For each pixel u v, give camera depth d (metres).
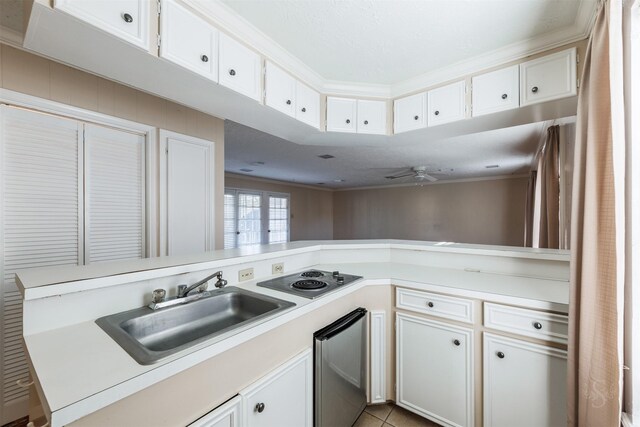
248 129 3.29
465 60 1.85
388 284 1.78
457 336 1.52
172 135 2.47
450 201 7.27
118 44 1.15
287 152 4.36
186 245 2.56
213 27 1.44
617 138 0.91
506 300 1.38
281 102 1.84
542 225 3.49
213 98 1.64
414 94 2.13
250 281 1.64
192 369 0.84
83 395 0.62
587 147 1.05
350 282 1.65
